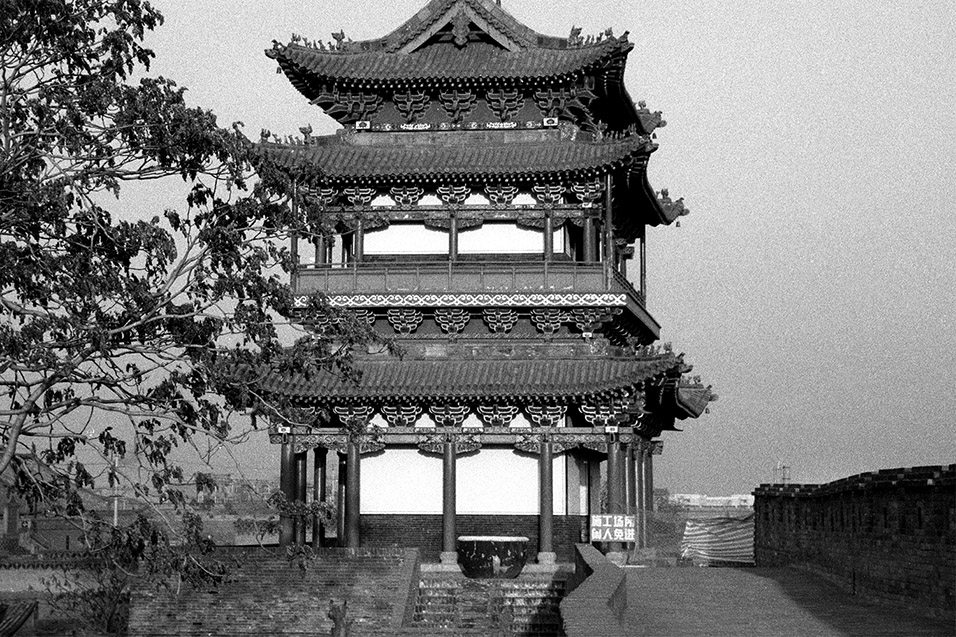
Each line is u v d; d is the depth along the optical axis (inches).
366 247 2903.5
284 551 2395.4
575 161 2802.7
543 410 2714.1
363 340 1865.2
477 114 2938.0
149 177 1697.8
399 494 2765.7
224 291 1685.5
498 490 2760.8
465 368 2755.9
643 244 3489.2
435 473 2768.2
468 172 2810.0
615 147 2792.8
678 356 2642.7
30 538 4832.7
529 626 2397.9
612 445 2696.9
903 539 1802.4
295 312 1817.2
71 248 1675.7
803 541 2539.4
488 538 2568.9
